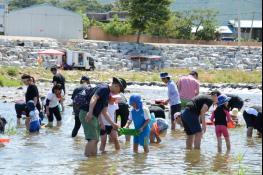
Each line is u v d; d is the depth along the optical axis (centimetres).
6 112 3088
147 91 5741
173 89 2434
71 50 8769
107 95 1750
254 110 2256
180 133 2338
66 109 3325
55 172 1493
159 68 9381
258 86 7056
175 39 11669
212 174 1504
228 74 8512
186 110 1955
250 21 15538
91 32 11175
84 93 1762
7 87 5481
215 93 2150
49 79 6700
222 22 16062
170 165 1630
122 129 1858
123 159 1711
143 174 1488
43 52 8425
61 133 2278
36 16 10544
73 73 7550
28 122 2339
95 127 1756
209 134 2325
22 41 9112
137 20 10494
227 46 10556
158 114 2353
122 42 10094
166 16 10625
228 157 1784
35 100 2542
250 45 11400
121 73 8062
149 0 10431
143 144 1852
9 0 18988
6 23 10456
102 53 9538
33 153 1780
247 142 2120
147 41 11119
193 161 1703
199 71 9200
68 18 10675
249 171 1556
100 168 1559
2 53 8700
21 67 7962
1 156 1716
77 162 1644
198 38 13188
